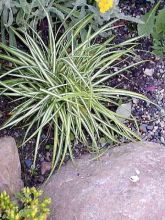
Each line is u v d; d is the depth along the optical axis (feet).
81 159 2.70
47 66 2.80
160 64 2.96
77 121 2.69
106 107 2.86
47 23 2.94
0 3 2.60
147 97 2.90
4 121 2.76
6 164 2.51
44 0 2.71
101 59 2.91
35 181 2.70
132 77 2.93
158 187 2.49
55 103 2.71
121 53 2.83
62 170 2.65
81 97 2.69
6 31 2.89
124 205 2.42
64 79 2.79
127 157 2.61
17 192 2.52
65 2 2.90
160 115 2.87
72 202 2.47
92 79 2.78
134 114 2.87
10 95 2.74
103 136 2.78
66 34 2.81
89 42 2.83
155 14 3.04
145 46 2.98
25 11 2.70
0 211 2.32
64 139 2.75
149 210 2.41
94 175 2.56
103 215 2.40
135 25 3.01
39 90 2.74
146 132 2.83
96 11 2.76
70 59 2.68
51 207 2.50
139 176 2.52
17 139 2.74
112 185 2.49
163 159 2.63
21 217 2.32
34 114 2.80
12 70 2.70
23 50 2.90
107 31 2.97
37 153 2.74
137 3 3.04
